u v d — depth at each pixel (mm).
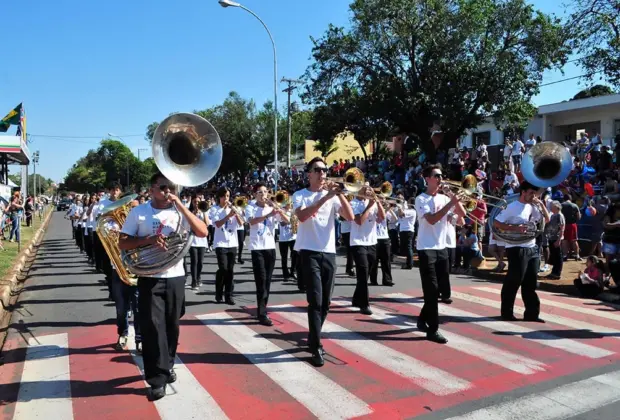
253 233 6992
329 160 46656
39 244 20312
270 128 43094
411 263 12258
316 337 5199
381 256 9742
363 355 5512
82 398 4402
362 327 6672
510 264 6926
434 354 5543
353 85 23688
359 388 4582
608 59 17250
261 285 6949
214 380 4777
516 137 23234
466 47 21328
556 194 13797
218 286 8297
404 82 22594
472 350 5688
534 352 5613
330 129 24859
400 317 7219
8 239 20250
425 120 23328
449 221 6883
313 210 5117
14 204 18953
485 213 11195
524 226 6785
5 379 4945
